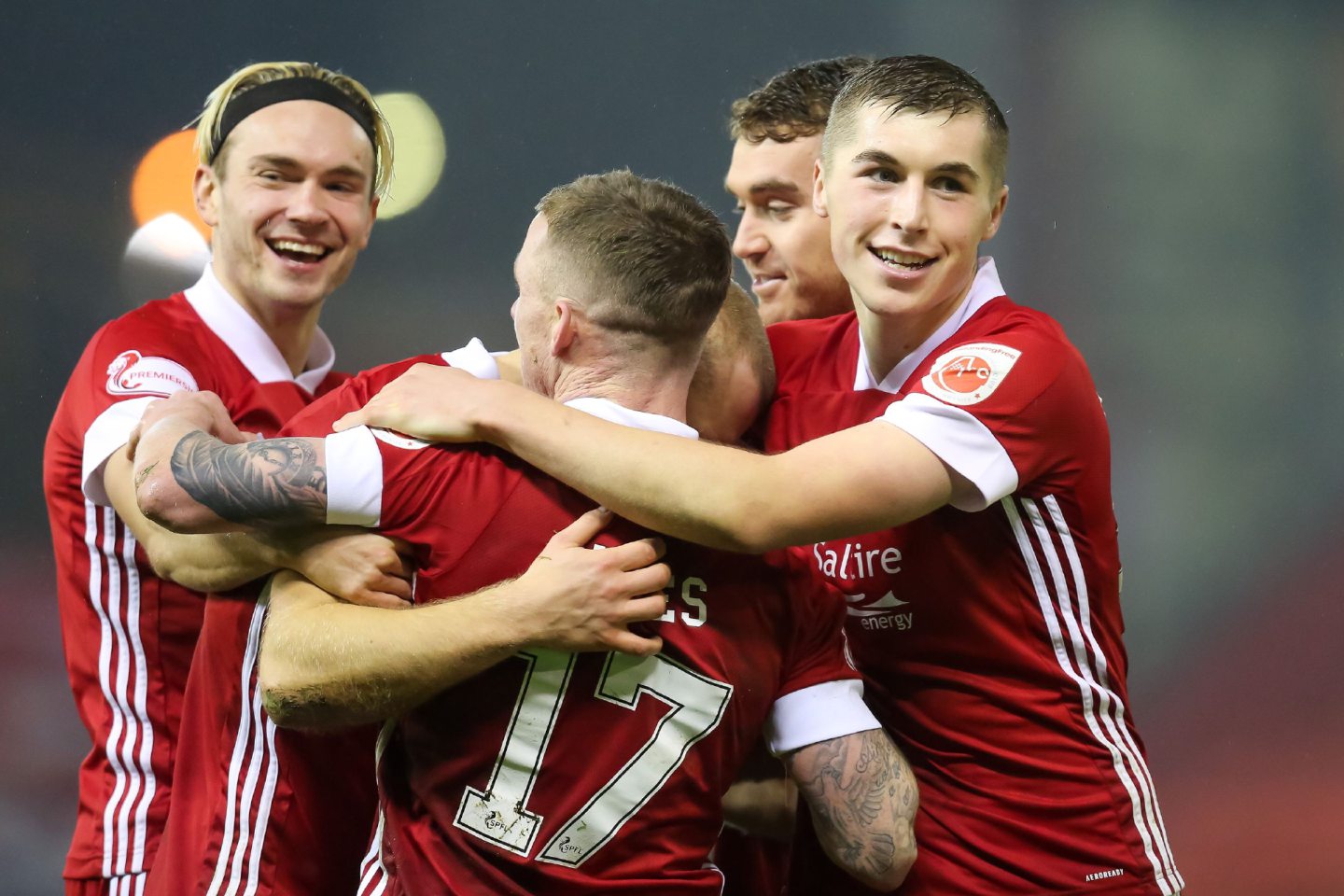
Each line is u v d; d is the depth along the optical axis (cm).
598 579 698
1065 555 881
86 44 3059
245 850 833
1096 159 2889
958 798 898
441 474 726
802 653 782
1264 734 2566
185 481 734
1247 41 2816
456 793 718
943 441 798
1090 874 891
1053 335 876
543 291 749
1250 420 2816
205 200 1177
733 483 721
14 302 3011
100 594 1035
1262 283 2834
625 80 3133
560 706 710
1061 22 2895
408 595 739
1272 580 2706
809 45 3062
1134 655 2678
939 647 895
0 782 2470
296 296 1151
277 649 739
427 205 3133
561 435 715
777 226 1180
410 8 3130
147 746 1033
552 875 709
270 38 3108
